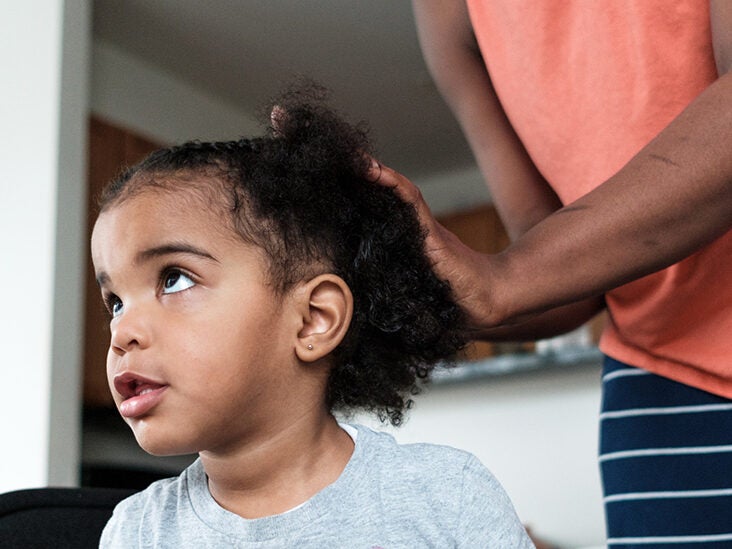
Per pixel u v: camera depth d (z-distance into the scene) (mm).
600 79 895
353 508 652
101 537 714
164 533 677
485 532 650
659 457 869
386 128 4219
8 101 2844
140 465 3479
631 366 907
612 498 901
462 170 4617
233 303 645
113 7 3299
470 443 2773
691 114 722
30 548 729
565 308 1005
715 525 836
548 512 2604
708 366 838
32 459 2561
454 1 1023
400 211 747
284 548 640
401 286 735
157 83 3732
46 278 2637
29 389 2602
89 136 3295
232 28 3469
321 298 689
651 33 856
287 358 671
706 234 715
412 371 777
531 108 957
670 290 840
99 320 3137
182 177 680
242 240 664
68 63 2812
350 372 718
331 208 724
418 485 665
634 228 712
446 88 1097
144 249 643
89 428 3482
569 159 942
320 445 684
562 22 919
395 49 3623
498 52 976
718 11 768
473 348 955
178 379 618
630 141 882
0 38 2910
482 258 750
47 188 2703
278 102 809
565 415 2602
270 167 712
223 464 663
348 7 3350
